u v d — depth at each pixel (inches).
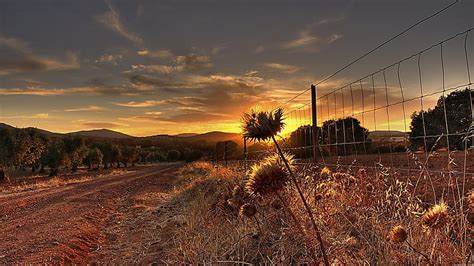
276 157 96.6
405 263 111.0
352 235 142.9
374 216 143.4
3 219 491.2
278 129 90.6
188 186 668.1
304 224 145.6
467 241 100.3
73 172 2741.1
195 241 206.7
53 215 499.5
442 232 109.0
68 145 2726.4
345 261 118.2
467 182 154.8
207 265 165.3
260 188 93.4
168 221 347.6
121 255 252.2
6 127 1977.1
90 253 281.6
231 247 169.3
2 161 1865.2
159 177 1502.2
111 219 444.5
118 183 1197.1
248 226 192.9
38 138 2240.4
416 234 116.2
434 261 97.5
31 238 341.1
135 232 334.3
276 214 173.9
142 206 536.7
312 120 279.3
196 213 293.1
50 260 258.8
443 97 137.9
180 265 185.9
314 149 274.5
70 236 333.4
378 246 118.9
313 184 186.4
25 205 645.3
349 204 165.2
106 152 3693.4
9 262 261.7
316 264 108.3
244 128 92.4
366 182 181.2
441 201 115.5
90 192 868.0
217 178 538.9
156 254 230.7
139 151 4835.1
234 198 198.5
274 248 158.4
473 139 112.5
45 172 2652.6
